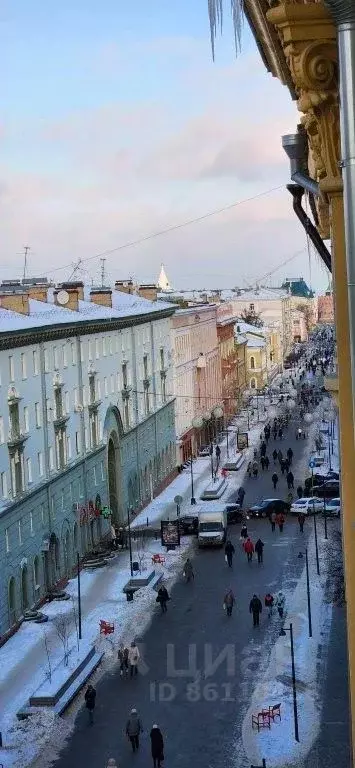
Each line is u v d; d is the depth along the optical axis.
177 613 52.34
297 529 71.88
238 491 86.88
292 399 122.25
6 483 52.25
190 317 111.75
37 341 58.59
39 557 56.44
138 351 85.88
